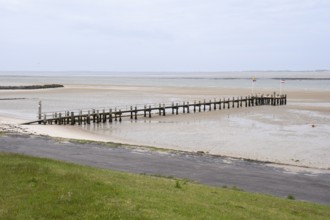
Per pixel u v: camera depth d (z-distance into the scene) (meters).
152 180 17.69
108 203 12.48
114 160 24.84
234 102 72.94
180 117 55.91
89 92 106.25
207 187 17.73
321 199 18.19
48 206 12.30
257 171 23.28
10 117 51.09
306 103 76.50
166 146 34.09
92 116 51.56
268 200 16.44
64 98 86.12
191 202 13.95
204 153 29.03
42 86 122.06
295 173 23.19
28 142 30.28
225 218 12.56
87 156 25.73
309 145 34.94
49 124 45.22
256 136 39.59
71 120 47.19
